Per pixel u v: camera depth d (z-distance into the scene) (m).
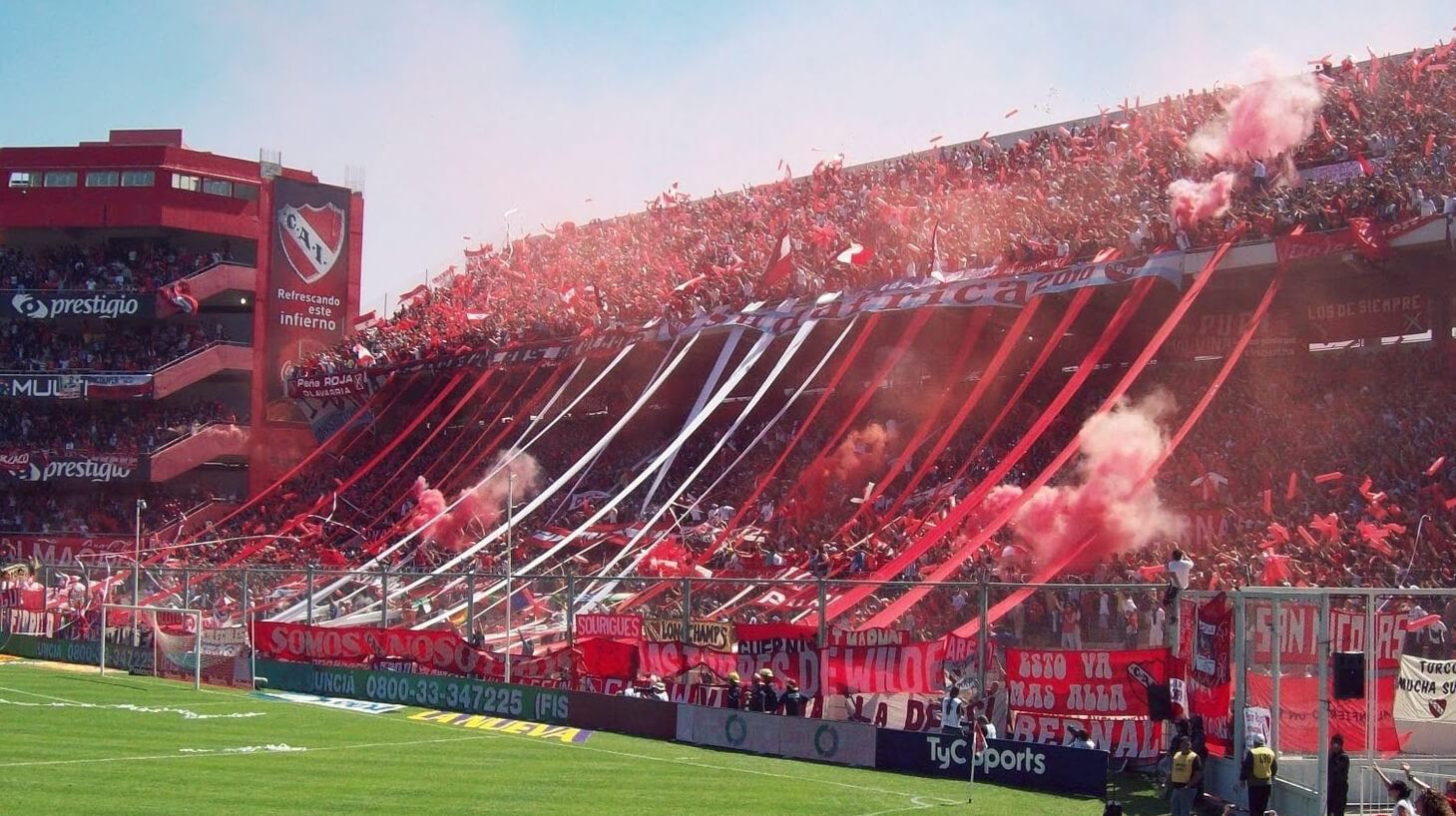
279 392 73.00
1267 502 34.72
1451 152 39.53
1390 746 21.11
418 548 51.06
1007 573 35.06
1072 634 31.88
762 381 56.72
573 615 33.22
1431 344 40.59
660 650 30.05
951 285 44.72
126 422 70.75
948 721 24.44
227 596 47.34
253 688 38.09
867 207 55.09
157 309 70.38
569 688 31.69
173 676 41.06
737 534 44.75
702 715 28.12
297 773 23.92
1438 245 35.84
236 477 74.12
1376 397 39.03
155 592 48.44
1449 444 35.31
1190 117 48.59
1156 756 22.56
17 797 21.08
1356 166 42.94
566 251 68.38
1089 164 49.28
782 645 27.69
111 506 69.56
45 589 47.91
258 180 74.62
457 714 32.91
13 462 68.56
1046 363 48.62
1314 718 21.08
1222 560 31.89
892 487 46.16
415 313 71.06
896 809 20.94
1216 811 20.83
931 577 34.88
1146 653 22.73
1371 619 20.39
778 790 22.61
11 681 38.91
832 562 38.19
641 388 59.78
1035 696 23.72
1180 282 39.78
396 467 65.06
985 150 58.44
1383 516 31.97
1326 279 41.47
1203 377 44.66
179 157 72.81
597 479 57.16
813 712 26.91
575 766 25.09
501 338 60.53
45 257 74.56
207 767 24.39
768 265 50.78
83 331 73.94
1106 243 42.53
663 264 58.88
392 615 41.62
